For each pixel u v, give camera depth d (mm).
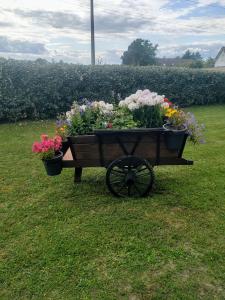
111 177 4027
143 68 11242
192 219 3186
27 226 3129
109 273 2434
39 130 7586
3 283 2355
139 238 2881
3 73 8273
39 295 2236
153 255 2633
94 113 3881
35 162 5094
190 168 4684
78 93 9602
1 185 4176
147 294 2217
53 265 2533
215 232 2947
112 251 2697
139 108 3752
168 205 3490
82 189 3980
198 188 3928
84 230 3025
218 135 6875
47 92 8969
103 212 3367
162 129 3346
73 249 2729
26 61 9055
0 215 3361
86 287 2297
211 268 2469
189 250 2693
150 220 3178
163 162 3625
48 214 3355
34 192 3938
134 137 3408
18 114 8586
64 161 3652
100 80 9953
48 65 9172
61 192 3910
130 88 10664
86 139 3457
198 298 2174
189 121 3748
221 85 12898
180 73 11797
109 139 3422
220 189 3895
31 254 2674
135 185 3713
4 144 6215
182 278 2365
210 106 12375
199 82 12367
